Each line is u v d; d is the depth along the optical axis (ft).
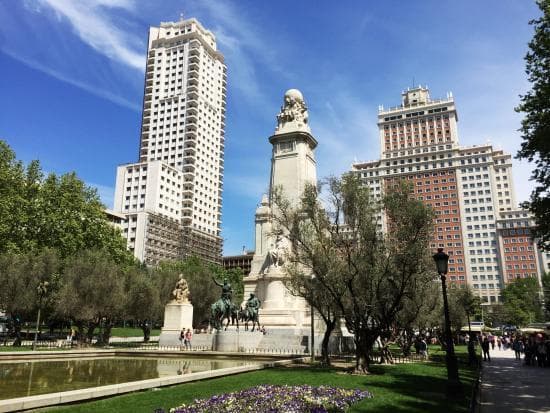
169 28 551.18
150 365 84.02
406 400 48.06
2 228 152.15
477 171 466.70
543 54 88.17
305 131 165.68
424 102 513.86
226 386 52.60
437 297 137.18
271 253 145.38
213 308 124.98
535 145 87.51
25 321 182.91
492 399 56.90
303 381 58.59
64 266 151.43
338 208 81.61
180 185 470.80
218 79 563.07
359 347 75.36
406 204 76.18
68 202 175.83
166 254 418.51
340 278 78.28
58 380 60.18
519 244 443.73
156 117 520.42
